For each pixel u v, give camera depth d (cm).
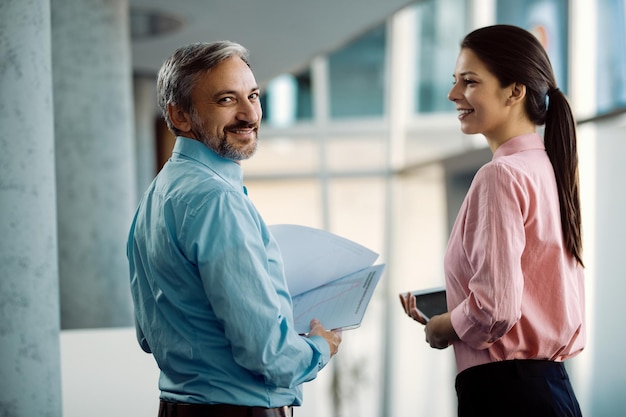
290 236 212
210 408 179
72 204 658
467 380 196
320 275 208
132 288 204
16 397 277
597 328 607
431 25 1329
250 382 180
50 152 286
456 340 196
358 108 1384
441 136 1332
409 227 1314
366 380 1306
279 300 183
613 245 609
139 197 1255
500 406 191
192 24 877
